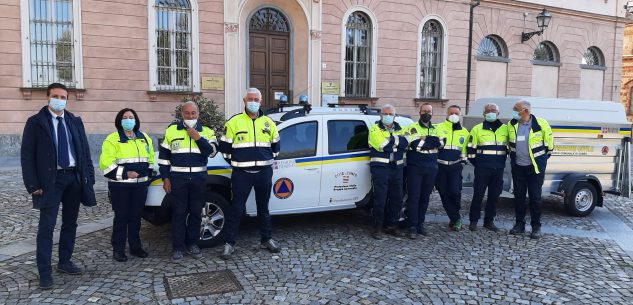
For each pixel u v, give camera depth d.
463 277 5.19
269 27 16.34
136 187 5.36
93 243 6.09
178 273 5.13
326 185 6.57
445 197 7.14
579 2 21.64
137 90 14.09
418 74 18.33
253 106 5.54
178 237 5.54
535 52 21.20
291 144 6.36
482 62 19.75
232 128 5.55
